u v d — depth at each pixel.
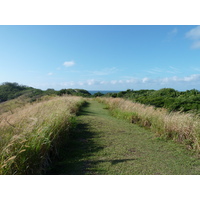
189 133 4.89
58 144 3.98
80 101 15.06
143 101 11.95
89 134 5.57
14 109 6.92
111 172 3.01
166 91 14.54
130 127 6.79
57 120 4.53
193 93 11.32
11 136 2.89
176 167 3.31
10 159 2.29
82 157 3.67
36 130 3.50
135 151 4.14
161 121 6.01
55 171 3.04
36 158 2.82
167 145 4.70
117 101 12.88
